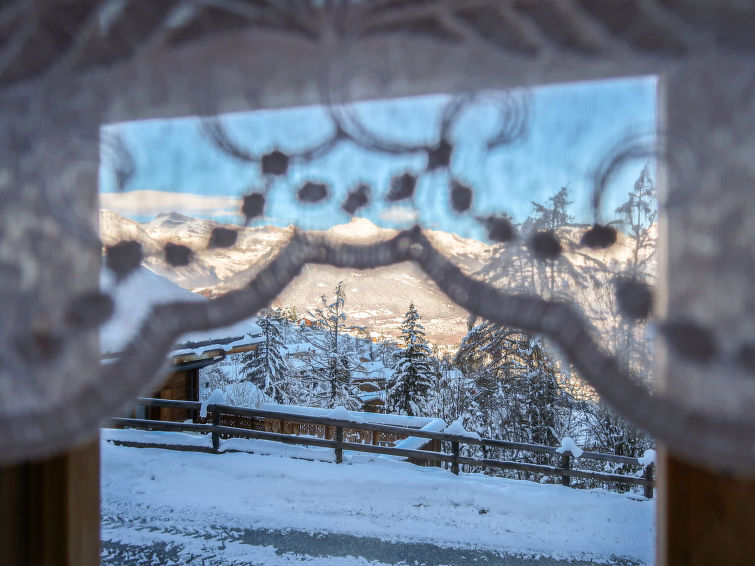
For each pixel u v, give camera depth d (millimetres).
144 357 1110
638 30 944
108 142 1154
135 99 1156
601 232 1074
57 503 1471
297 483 5152
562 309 1066
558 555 3953
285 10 1049
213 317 1146
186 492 4949
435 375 12617
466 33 1007
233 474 5352
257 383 15383
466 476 5434
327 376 15562
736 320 938
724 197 951
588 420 7844
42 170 1128
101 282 1177
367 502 4852
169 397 8023
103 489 4953
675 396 977
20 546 1477
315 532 4238
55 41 1109
